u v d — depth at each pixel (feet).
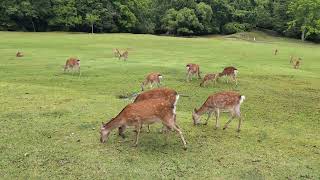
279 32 291.58
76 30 248.32
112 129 35.12
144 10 273.13
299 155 35.78
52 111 44.52
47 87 60.39
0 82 63.46
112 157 32.37
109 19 250.78
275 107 56.65
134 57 106.93
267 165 32.76
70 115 43.29
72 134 37.24
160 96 39.47
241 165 32.35
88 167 30.55
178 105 54.70
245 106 56.08
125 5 255.70
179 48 140.87
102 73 77.92
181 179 29.37
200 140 37.40
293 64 114.52
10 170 29.66
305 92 69.72
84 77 73.31
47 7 238.27
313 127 46.96
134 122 34.06
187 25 271.69
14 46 124.26
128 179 29.04
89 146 34.50
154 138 37.06
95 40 158.40
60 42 144.77
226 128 42.24
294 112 54.34
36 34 185.06
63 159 31.78
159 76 65.41
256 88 70.59
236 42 183.83
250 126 44.65
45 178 28.73
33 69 80.02
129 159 32.12
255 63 109.40
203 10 274.77
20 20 237.25
